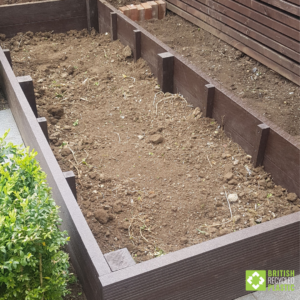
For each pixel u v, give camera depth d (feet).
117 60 21.33
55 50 22.97
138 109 17.17
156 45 18.65
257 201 12.14
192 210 11.78
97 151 14.53
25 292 7.34
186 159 13.93
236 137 14.46
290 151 11.84
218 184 12.82
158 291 8.07
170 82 18.20
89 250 7.99
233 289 9.16
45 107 17.28
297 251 9.42
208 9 24.54
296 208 11.66
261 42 20.62
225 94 14.44
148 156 14.20
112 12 22.44
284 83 19.83
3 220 6.92
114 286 7.45
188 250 8.15
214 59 22.58
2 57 17.34
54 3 24.23
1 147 9.66
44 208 7.50
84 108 17.51
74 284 9.71
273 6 19.11
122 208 11.85
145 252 10.46
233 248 8.41
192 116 16.15
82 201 12.06
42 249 7.50
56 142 15.01
